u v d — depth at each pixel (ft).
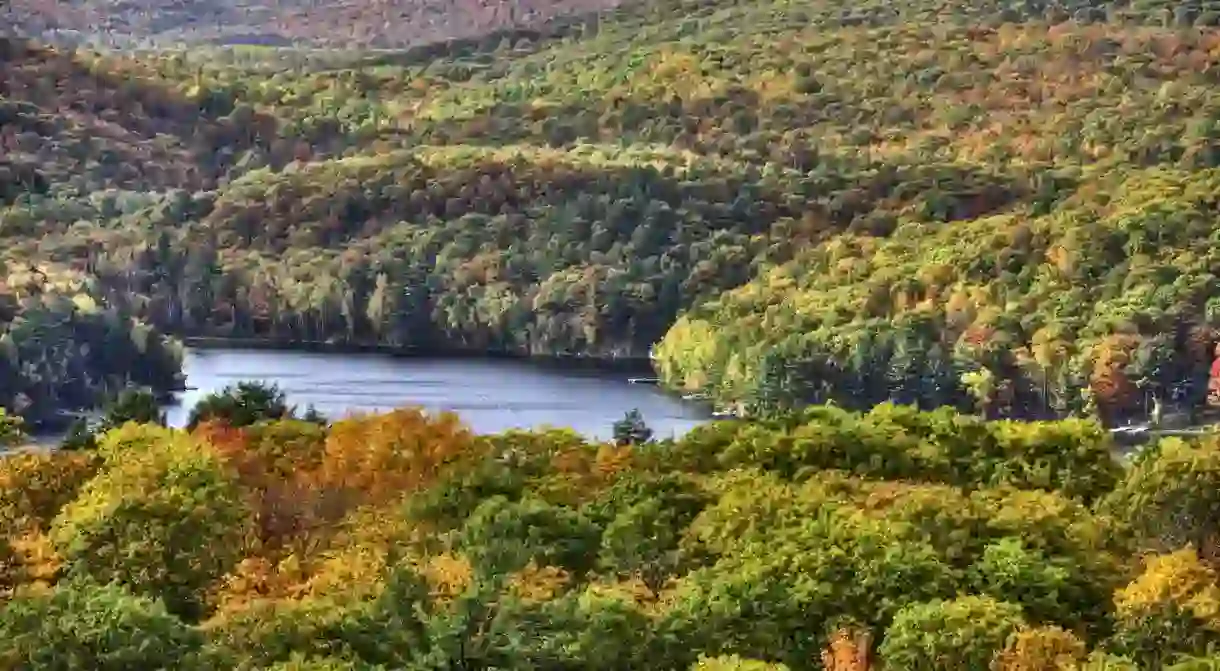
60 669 170.19
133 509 208.95
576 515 216.74
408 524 223.10
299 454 261.85
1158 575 199.21
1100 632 200.75
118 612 175.63
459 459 252.21
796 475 241.14
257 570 205.77
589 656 178.40
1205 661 181.47
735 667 170.60
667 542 214.28
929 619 182.09
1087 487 248.52
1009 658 177.88
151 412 313.32
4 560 204.85
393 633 179.32
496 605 180.45
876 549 198.29
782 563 197.16
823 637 187.93
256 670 171.22
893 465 245.24
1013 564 199.62
